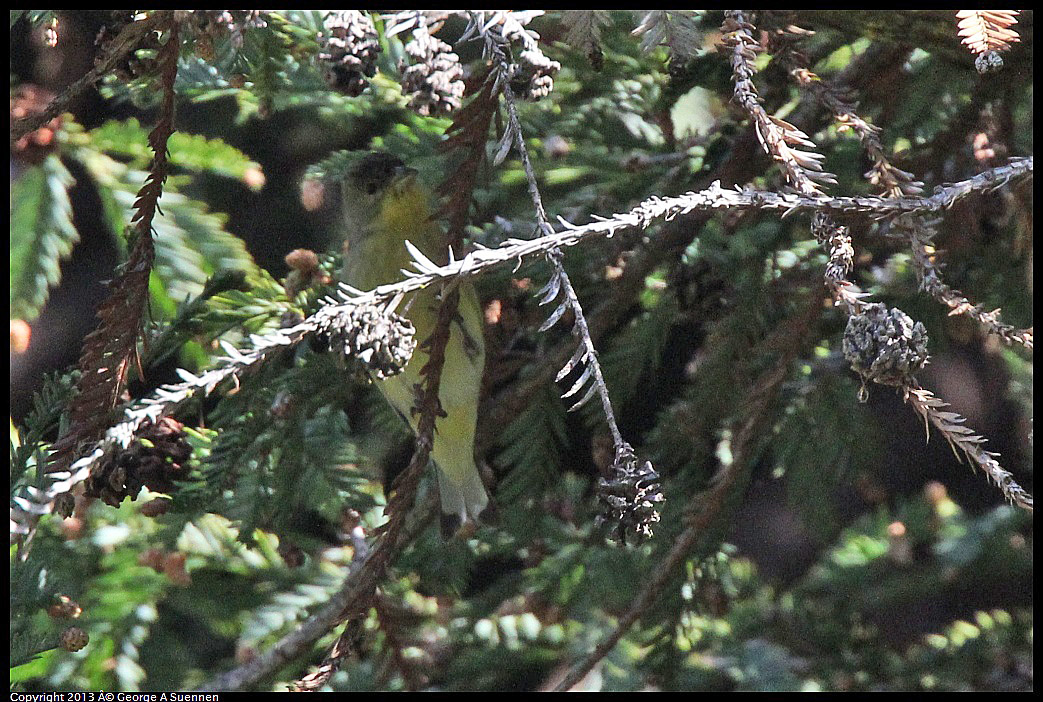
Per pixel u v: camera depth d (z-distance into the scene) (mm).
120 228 7426
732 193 4062
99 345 4422
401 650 6133
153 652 8219
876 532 9492
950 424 3789
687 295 6758
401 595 7910
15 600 5035
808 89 4844
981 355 11633
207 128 10586
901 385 3842
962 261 6867
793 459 7320
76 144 7340
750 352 6387
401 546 6906
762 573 12000
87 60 8914
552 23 6133
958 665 8336
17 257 7184
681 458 7102
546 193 8312
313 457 6918
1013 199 5938
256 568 7820
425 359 6875
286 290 6707
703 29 6258
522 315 7027
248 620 7492
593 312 6816
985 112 6176
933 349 6863
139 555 7512
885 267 7113
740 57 4488
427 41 3982
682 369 10141
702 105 8148
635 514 3729
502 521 7262
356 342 3637
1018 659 8289
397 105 7426
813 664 8367
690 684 7969
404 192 7148
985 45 4254
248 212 10727
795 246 7344
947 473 12367
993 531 9031
